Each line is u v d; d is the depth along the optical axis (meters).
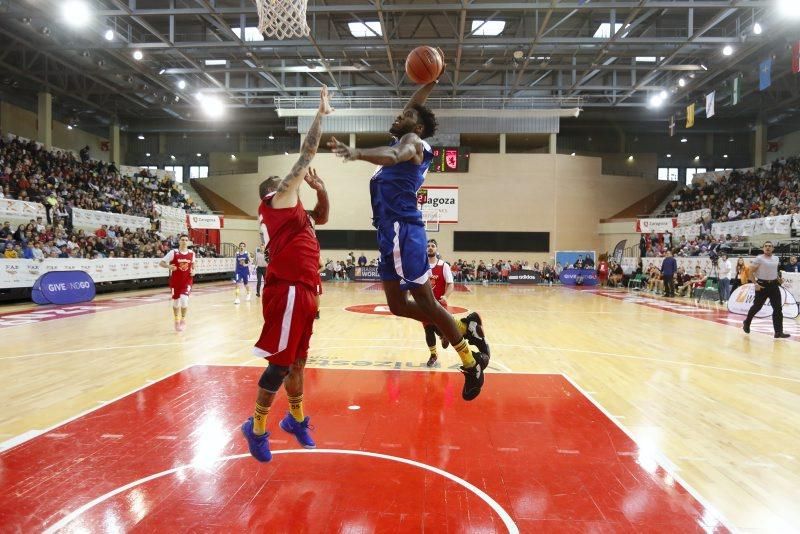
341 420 4.52
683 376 6.49
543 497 3.10
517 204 29.30
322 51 21.62
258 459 3.14
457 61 21.73
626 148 35.34
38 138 26.47
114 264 18.25
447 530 2.70
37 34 19.66
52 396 5.21
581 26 21.55
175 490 3.14
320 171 29.50
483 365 3.22
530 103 28.61
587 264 28.05
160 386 5.61
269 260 3.16
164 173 32.69
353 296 18.38
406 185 2.95
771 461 3.74
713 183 30.41
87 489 3.14
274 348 3.04
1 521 2.74
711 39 19.06
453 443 4.00
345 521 2.78
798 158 27.19
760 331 10.62
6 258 13.89
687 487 3.27
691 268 20.59
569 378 6.29
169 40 20.00
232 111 32.25
